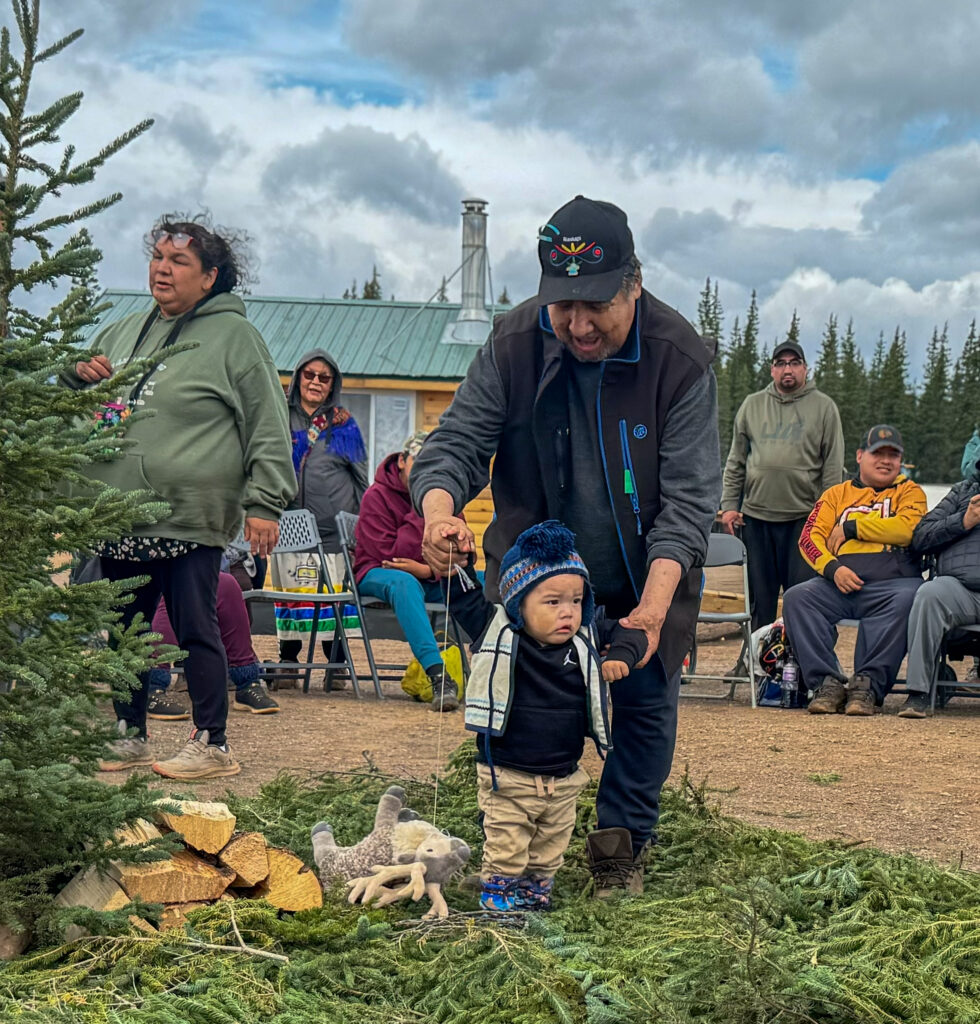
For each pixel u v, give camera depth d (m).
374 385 19.55
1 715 3.24
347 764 6.07
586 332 3.55
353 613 9.14
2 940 3.14
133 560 5.32
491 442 3.84
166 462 5.16
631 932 3.34
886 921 3.46
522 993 2.91
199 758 5.59
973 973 3.18
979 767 6.57
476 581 3.98
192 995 2.89
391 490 8.77
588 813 4.50
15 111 3.20
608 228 3.48
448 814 4.60
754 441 10.23
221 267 5.46
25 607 3.15
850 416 50.25
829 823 5.20
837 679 8.68
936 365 53.25
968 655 9.12
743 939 3.18
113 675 3.21
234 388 5.34
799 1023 2.82
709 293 58.00
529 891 3.60
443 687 8.12
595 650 3.59
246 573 9.09
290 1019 2.76
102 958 3.04
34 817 3.20
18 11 3.17
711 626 13.11
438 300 21.28
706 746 7.05
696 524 3.67
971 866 4.54
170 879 3.41
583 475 3.75
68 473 3.28
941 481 51.00
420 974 3.05
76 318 3.29
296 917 3.44
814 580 8.95
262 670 8.67
